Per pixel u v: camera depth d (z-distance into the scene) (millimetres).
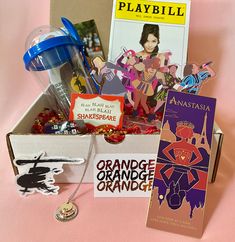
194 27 518
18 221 352
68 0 473
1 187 395
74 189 391
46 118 426
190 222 337
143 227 346
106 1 469
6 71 529
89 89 409
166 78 406
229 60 528
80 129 370
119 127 382
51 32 404
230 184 404
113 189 377
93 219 355
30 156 360
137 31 451
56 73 405
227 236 338
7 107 531
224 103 533
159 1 450
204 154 344
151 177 372
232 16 511
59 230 342
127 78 407
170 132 346
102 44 475
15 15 513
